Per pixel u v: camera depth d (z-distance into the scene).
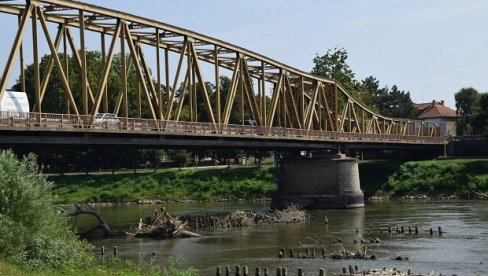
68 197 107.56
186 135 60.38
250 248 49.91
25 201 30.98
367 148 104.50
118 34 54.22
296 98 94.00
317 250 48.56
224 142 67.88
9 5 47.66
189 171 115.31
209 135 64.06
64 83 47.62
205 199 107.56
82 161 119.44
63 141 47.78
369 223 66.12
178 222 57.81
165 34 63.59
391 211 79.50
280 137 76.69
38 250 30.22
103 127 50.72
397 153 132.62
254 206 93.19
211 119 65.81
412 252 46.59
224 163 144.38
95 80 95.38
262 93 77.38
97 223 68.38
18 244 29.67
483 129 140.50
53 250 30.89
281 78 81.88
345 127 123.12
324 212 80.44
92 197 107.75
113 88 100.81
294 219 69.38
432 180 105.56
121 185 111.88
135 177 114.31
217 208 90.19
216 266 42.28
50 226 32.44
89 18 54.75
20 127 43.25
